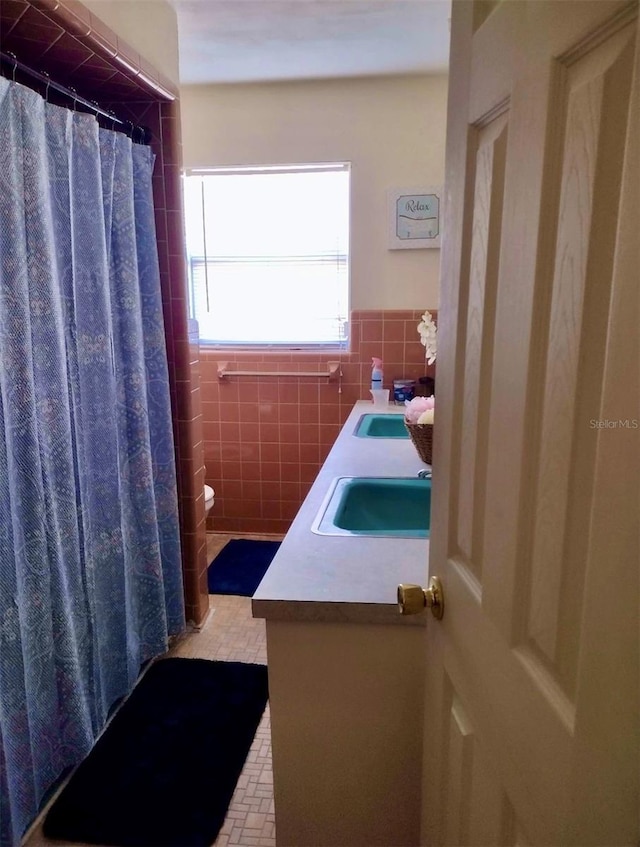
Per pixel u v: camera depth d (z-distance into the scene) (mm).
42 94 1736
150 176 2020
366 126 2957
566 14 492
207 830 1501
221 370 3242
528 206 569
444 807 936
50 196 1497
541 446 560
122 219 1848
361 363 3180
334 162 3010
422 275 3066
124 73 1779
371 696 1147
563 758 514
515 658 625
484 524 721
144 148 1990
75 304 1631
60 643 1570
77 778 1669
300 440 3307
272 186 3105
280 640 1138
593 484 466
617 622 426
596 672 454
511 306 614
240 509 3434
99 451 1770
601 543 443
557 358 522
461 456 819
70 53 1616
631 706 415
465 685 803
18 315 1341
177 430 2301
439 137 2920
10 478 1343
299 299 3217
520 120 585
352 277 3111
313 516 1508
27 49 1587
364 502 1774
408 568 1219
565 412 508
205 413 3338
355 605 1087
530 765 589
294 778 1208
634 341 401
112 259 1842
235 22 2205
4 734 1359
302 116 2984
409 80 2885
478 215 730
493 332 686
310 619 1105
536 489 574
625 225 409
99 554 1818
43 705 1533
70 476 1581
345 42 2428
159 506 2176
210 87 2998
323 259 3156
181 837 1486
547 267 540
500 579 660
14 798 1413
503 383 639
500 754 674
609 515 433
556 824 530
